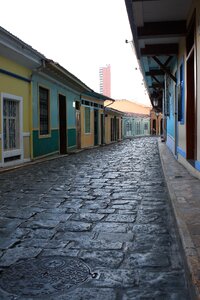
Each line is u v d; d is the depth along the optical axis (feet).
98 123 92.68
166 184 24.56
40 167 39.17
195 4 24.73
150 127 195.21
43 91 50.49
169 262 11.85
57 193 23.70
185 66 31.73
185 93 31.89
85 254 12.60
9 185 27.02
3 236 14.64
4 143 37.91
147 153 60.64
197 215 15.28
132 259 12.11
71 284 10.31
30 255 12.57
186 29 30.07
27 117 43.21
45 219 17.12
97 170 36.14
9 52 36.52
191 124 31.37
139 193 23.34
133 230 15.30
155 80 66.28
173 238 14.26
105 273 11.02
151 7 27.07
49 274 11.01
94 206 19.74
